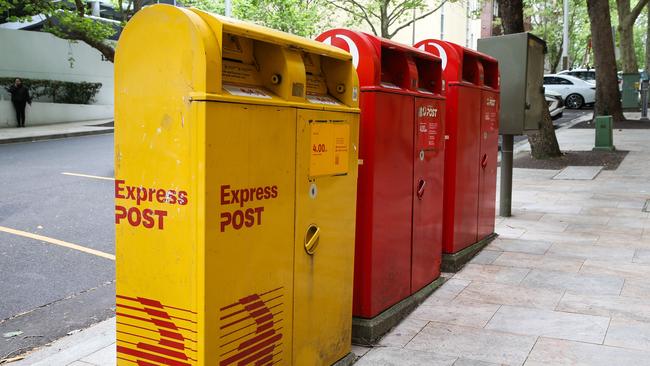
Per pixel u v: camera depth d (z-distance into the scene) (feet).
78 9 52.37
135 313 9.41
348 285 12.38
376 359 12.75
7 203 29.99
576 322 14.58
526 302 16.14
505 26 40.47
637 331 13.93
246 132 9.14
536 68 26.00
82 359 13.12
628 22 93.50
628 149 48.80
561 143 54.39
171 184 8.82
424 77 17.19
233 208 9.00
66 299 17.66
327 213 11.41
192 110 8.51
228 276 9.02
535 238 23.30
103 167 42.96
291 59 10.17
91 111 86.74
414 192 15.76
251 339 9.61
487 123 21.85
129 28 9.04
